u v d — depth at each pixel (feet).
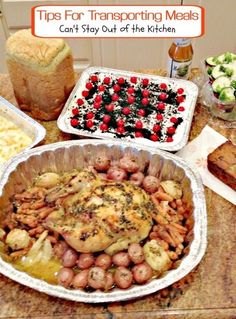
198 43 6.91
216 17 6.47
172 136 3.96
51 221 3.23
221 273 3.14
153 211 3.28
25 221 3.32
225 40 6.87
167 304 2.99
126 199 3.20
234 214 3.50
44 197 3.43
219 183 3.69
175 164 3.54
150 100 4.32
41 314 2.97
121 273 2.92
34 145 3.80
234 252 3.26
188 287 3.07
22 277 2.89
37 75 3.87
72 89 4.36
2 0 6.22
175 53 4.28
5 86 4.64
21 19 6.51
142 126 4.04
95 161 3.65
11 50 3.86
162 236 3.22
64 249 3.17
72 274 3.02
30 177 3.66
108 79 4.47
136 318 2.95
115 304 2.99
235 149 3.75
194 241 3.04
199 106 4.35
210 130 4.09
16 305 3.01
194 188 3.34
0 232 3.26
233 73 4.11
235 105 4.11
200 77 4.67
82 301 2.80
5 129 4.19
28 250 3.23
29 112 4.37
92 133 3.96
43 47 3.83
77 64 7.17
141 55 7.00
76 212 3.16
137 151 3.65
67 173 3.69
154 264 3.03
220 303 3.00
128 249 3.06
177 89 4.39
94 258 3.10
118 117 4.15
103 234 3.05
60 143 3.67
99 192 3.26
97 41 6.71
